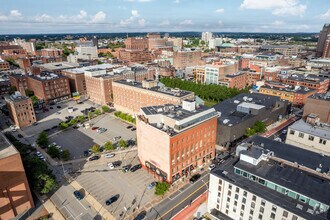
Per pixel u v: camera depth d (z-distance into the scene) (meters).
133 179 99.38
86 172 105.19
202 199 86.69
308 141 111.06
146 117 96.94
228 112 142.12
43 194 91.25
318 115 125.06
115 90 182.50
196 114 98.31
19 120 156.62
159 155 94.75
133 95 167.38
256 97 165.12
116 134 144.75
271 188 67.69
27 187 81.31
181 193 90.00
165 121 96.94
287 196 64.75
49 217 80.12
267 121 149.88
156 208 82.62
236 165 75.12
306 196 61.16
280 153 85.50
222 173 75.38
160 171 96.38
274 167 73.69
